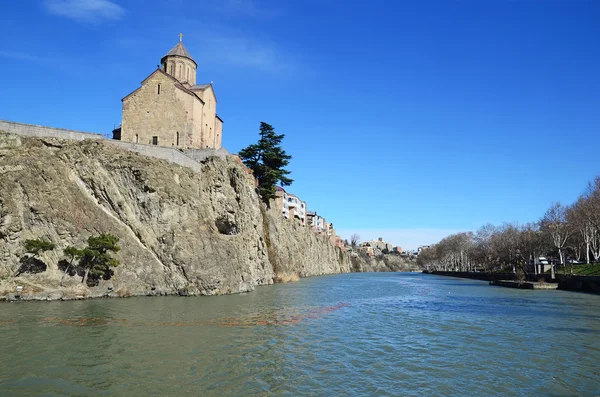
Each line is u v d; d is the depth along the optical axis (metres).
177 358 19.61
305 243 137.12
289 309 38.19
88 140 49.78
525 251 99.38
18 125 46.31
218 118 85.75
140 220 49.69
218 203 61.78
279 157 91.81
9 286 38.53
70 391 15.02
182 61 79.12
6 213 40.06
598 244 90.31
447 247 189.12
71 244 43.03
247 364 19.11
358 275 160.25
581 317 36.50
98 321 28.19
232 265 53.62
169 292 46.62
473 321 34.09
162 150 55.69
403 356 21.66
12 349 20.31
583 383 17.62
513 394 16.22
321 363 19.83
